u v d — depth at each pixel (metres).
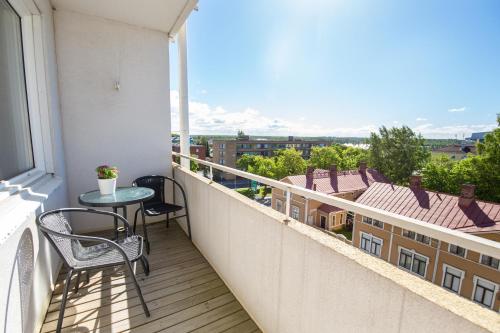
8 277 0.97
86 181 2.63
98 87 2.59
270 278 1.27
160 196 2.87
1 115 1.41
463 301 0.59
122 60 2.67
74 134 2.53
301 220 1.22
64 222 1.55
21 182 1.53
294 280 1.09
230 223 1.67
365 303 0.77
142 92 2.81
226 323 1.46
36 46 1.89
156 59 2.84
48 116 1.99
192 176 2.41
